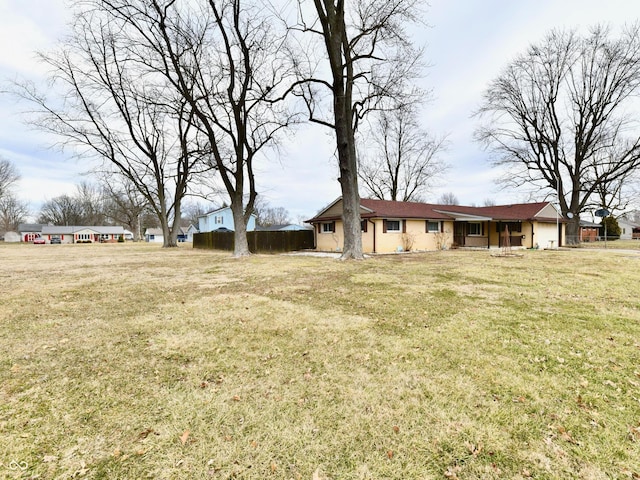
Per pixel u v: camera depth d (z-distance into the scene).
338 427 2.21
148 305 5.62
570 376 2.90
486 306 5.31
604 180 21.89
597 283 7.26
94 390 2.72
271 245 19.98
